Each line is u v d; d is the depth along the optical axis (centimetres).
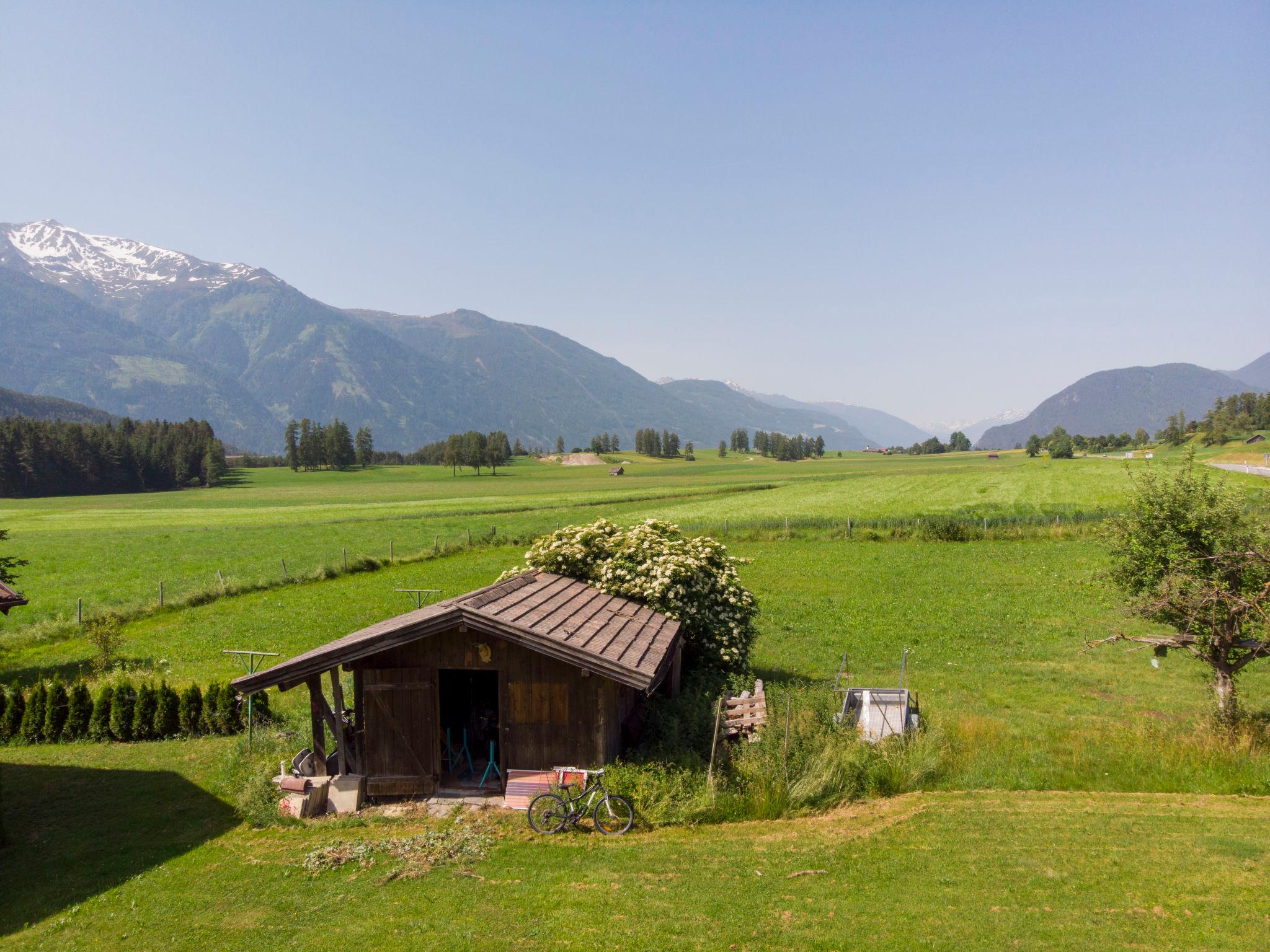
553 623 1532
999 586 3762
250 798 1531
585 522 7300
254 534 6988
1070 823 1321
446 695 1736
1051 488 8894
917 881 1128
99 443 18012
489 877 1198
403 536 6569
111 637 2767
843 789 1492
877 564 4441
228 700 2128
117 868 1307
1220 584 1563
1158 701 2144
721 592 2170
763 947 961
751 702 1786
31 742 2088
